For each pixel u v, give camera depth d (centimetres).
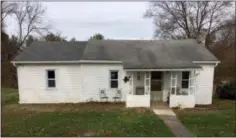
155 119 1020
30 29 3397
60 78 1427
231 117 1055
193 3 3180
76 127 898
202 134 816
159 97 1443
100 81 1422
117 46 1595
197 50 1545
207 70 1419
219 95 1705
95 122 973
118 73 1416
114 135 802
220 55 3047
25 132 828
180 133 830
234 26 2983
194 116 1077
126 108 1257
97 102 1423
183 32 3316
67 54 1481
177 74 1410
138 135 805
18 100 1545
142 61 1345
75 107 1298
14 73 2734
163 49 1552
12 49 3164
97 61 1380
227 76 2753
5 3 3041
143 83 1419
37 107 1308
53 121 986
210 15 3122
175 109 1241
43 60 1379
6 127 890
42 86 1424
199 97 1430
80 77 1434
